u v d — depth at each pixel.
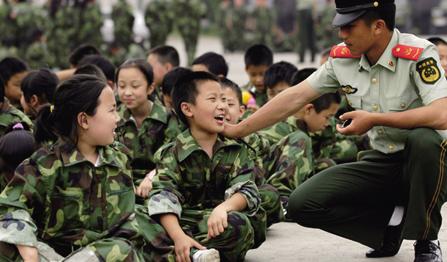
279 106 5.23
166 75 7.20
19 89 7.93
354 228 5.22
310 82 5.21
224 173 5.29
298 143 6.43
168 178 5.20
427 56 4.81
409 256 5.54
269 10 26.30
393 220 5.23
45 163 4.64
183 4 17.98
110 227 4.76
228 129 5.30
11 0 15.98
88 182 4.71
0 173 5.34
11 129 6.02
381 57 4.88
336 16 4.83
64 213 4.69
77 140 4.73
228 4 26.52
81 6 16.83
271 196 5.90
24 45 15.98
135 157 6.65
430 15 25.58
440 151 4.75
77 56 9.84
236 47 26.48
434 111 4.71
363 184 5.13
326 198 5.09
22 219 4.54
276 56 24.52
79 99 4.66
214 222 4.99
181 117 5.34
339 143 7.46
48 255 4.62
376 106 4.96
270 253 5.69
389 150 5.09
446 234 6.11
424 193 4.81
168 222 5.03
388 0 4.78
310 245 5.90
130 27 16.94
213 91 5.23
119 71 6.68
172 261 5.02
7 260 4.61
